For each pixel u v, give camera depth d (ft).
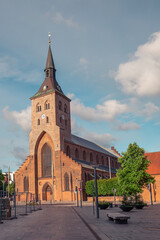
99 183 230.27
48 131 272.10
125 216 62.08
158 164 215.31
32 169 272.51
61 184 251.19
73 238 42.19
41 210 135.95
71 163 249.96
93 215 88.99
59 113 281.74
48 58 304.50
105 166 363.35
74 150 289.33
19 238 43.83
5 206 94.32
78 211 111.14
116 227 55.16
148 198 197.36
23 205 206.69
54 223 67.10
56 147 262.88
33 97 290.35
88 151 321.73
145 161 153.17
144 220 69.67
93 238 42.19
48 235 46.09
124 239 39.42
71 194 242.78
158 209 115.44
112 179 224.94
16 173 280.31
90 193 235.40
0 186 300.81
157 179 201.57
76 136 343.05
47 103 282.56
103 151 379.76
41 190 265.95
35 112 287.07
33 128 283.18
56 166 257.75
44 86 291.58
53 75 301.84
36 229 55.83
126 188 148.77
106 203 128.26
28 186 272.72
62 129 270.87
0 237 45.96
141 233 45.91
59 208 146.00
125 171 150.00
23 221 78.38
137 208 120.06
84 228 55.42
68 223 66.13
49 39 312.09
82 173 246.47
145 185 158.51
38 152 278.05
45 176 269.03
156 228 52.90
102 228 53.36
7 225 68.28
